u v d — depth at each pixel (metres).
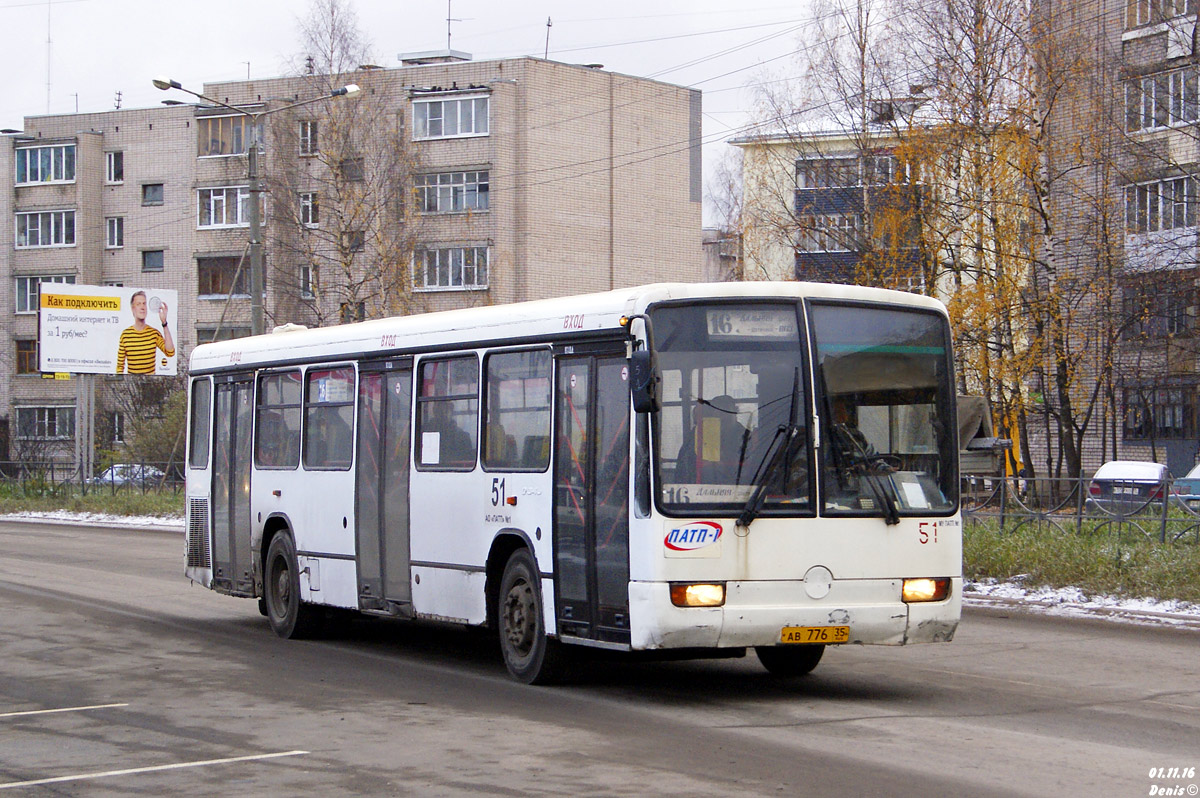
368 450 13.17
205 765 8.00
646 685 11.02
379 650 13.45
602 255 61.38
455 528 11.86
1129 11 32.69
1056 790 7.20
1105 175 29.11
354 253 51.94
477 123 59.22
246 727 9.20
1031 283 28.62
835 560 9.82
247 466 15.42
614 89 61.94
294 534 14.34
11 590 19.22
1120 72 29.41
